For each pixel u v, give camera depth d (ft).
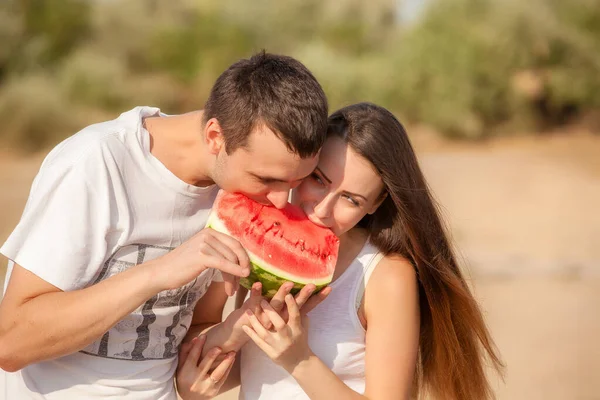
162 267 8.92
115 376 10.02
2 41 77.77
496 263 36.86
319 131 9.09
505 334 27.07
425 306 11.19
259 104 8.97
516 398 21.42
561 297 31.68
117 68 78.59
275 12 100.12
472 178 61.52
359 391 10.37
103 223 9.45
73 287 9.42
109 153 9.53
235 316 10.46
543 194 55.62
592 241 41.96
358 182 9.77
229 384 11.36
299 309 9.48
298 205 10.32
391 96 88.33
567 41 90.68
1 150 64.08
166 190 9.91
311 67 89.25
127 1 86.07
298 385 10.27
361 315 10.35
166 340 10.47
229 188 9.73
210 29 86.07
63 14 81.92
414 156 10.48
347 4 102.17
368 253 10.45
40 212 9.39
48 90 70.44
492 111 87.97
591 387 22.29
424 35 89.76
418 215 10.44
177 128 10.05
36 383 10.03
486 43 88.02
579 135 88.53
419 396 12.14
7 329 9.30
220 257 8.78
